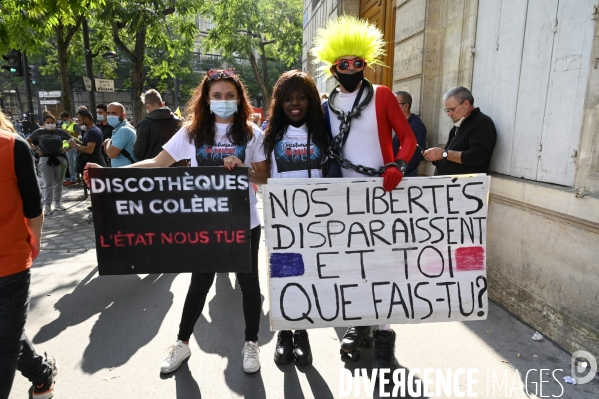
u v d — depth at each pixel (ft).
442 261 7.80
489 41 12.67
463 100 11.69
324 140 7.97
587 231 8.87
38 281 13.69
